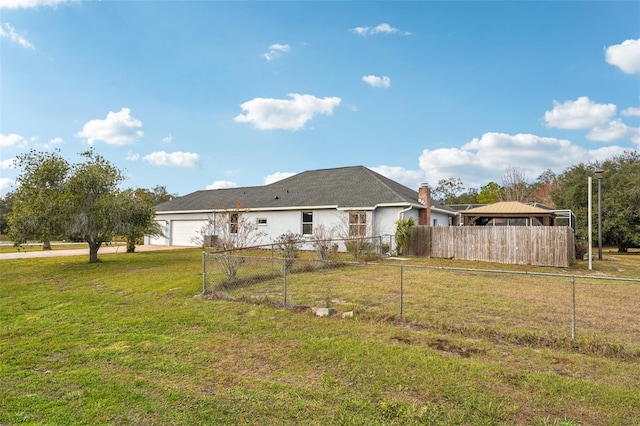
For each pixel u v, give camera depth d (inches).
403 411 132.5
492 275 443.8
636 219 1115.9
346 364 176.1
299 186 955.3
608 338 211.5
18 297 349.1
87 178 560.1
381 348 195.3
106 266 561.9
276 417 130.6
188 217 1056.2
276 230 873.5
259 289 362.3
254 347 203.2
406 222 693.3
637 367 172.2
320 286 371.2
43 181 552.4
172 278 437.4
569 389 148.1
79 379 163.9
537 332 221.1
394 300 308.5
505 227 609.0
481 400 139.5
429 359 179.2
